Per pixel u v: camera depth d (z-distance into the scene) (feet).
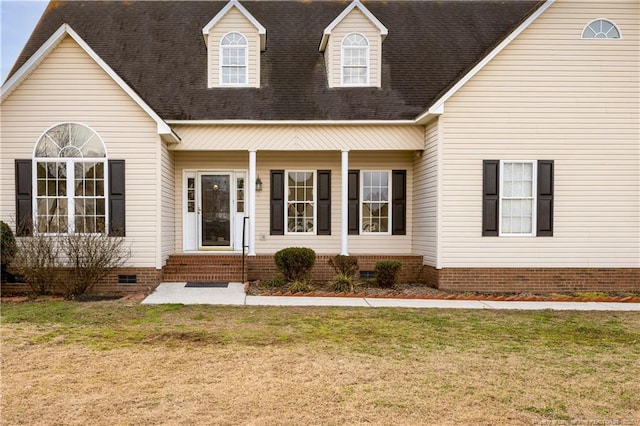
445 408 16.21
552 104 40.40
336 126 43.47
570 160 40.55
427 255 43.24
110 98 38.73
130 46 51.03
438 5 57.98
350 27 47.01
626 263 40.65
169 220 43.78
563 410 16.25
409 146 43.78
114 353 21.80
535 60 40.29
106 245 36.68
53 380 18.34
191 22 54.60
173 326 26.91
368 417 15.39
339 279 39.60
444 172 40.22
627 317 31.32
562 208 40.57
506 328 27.81
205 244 47.50
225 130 43.11
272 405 16.17
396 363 20.83
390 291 39.27
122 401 16.38
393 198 47.67
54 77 38.37
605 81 40.40
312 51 50.78
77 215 38.68
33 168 38.22
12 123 38.14
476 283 40.22
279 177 47.47
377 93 46.11
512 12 57.21
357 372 19.56
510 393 17.65
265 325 27.43
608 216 40.55
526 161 40.37
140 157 38.96
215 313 30.42
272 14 55.67
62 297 35.22
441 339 25.05
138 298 34.81
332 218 47.78
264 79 47.47
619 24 40.32
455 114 40.27
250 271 43.75
